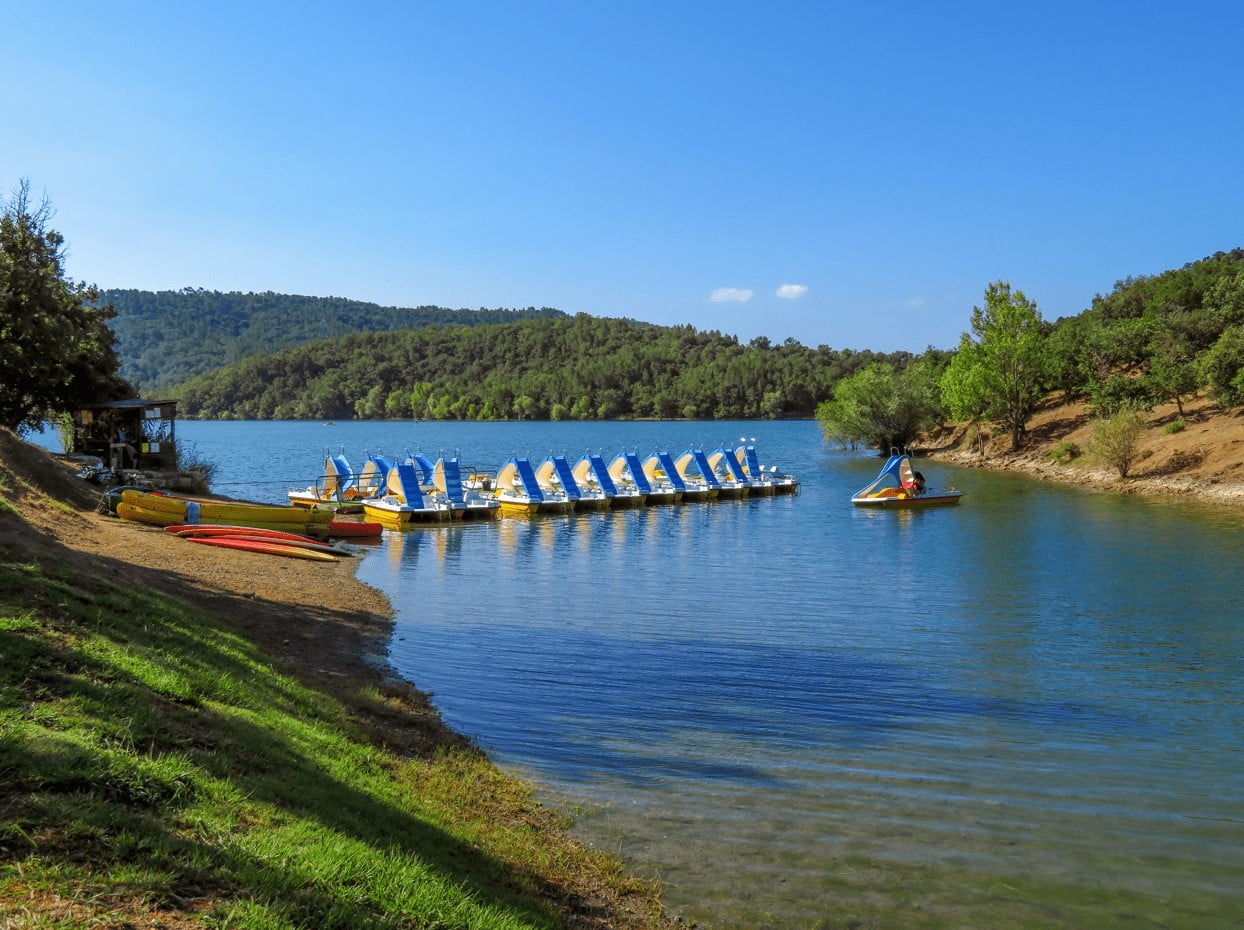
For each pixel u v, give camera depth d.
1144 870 8.84
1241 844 9.46
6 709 6.88
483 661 16.45
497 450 109.88
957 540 35.00
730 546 34.12
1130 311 100.56
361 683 13.63
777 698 14.52
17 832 5.10
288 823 6.54
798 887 8.34
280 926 4.93
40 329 36.56
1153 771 11.53
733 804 10.26
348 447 114.75
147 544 22.59
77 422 42.66
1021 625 20.25
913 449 95.56
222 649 11.79
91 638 9.52
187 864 5.30
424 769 10.06
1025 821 9.95
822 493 57.62
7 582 10.59
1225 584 25.19
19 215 39.12
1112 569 27.83
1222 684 15.57
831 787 10.84
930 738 12.72
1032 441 77.19
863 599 23.42
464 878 6.88
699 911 7.83
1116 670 16.48
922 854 9.09
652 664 16.56
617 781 10.88
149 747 7.03
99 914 4.53
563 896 7.59
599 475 51.75
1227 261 107.94
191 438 143.50
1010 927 7.74
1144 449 58.75
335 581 23.86
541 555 31.64
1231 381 55.56
